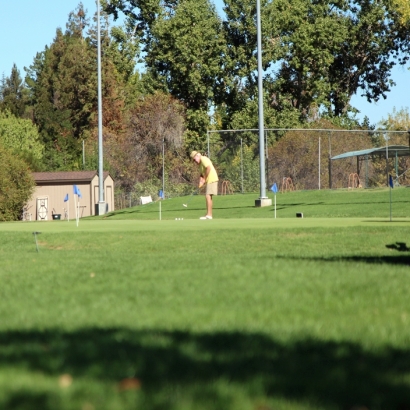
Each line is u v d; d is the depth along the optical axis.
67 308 9.76
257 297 10.21
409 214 33.03
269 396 5.47
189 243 19.95
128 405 5.16
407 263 14.57
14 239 21.89
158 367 6.32
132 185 78.19
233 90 81.31
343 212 35.56
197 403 5.22
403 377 6.09
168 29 79.94
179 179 76.81
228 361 6.56
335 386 5.78
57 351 7.01
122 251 19.30
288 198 45.22
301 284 11.20
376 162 55.91
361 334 7.79
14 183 66.88
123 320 8.77
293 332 7.88
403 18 78.88
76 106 110.69
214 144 57.97
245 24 79.88
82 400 5.29
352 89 87.50
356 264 13.86
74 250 19.62
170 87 82.94
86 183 71.81
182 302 9.97
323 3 82.31
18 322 8.84
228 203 45.81
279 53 79.69
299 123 79.25
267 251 18.52
